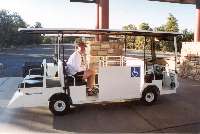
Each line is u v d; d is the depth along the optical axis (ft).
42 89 23.58
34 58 69.56
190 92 32.68
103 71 24.71
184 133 19.77
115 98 25.30
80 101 24.43
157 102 27.96
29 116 23.66
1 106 26.30
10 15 108.47
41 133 19.90
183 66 44.21
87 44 29.35
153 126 21.17
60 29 23.21
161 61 28.94
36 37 113.19
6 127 21.07
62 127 21.06
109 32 25.29
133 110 25.23
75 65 24.77
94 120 22.58
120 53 30.19
